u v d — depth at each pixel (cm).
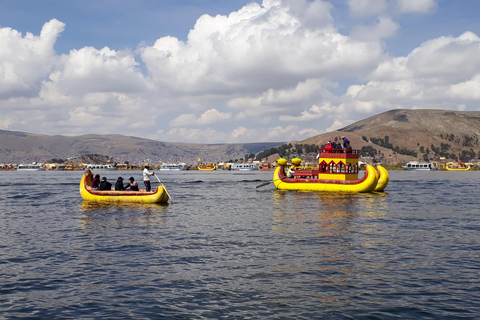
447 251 1683
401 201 3803
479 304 1111
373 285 1258
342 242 1861
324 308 1084
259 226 2323
